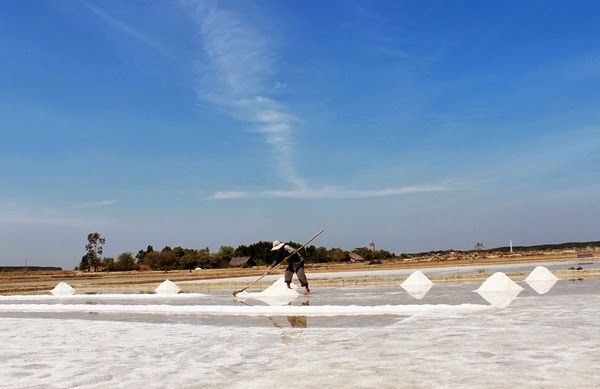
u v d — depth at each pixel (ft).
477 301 27.61
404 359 14.25
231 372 13.75
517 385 11.30
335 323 21.86
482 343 15.99
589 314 21.09
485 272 61.87
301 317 24.47
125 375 13.96
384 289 39.32
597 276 42.57
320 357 15.03
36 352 17.89
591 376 11.81
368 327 20.30
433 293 33.86
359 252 238.89
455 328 19.01
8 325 25.68
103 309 32.01
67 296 46.47
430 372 12.69
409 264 144.56
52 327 24.44
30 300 44.29
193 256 195.83
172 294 43.01
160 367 14.79
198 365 14.83
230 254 204.33
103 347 18.48
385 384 11.78
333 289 41.63
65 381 13.56
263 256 196.44
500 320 20.44
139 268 193.16
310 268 130.82
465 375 12.27
